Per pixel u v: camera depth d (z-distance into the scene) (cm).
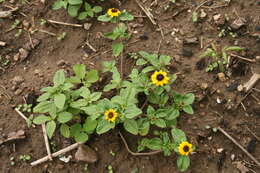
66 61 68
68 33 71
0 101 65
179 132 58
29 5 73
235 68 65
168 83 63
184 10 71
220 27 69
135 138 62
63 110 60
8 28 71
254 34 67
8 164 61
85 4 71
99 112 58
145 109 63
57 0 73
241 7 70
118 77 62
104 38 70
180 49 68
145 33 70
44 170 60
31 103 64
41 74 67
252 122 62
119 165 60
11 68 68
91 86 65
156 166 60
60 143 62
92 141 62
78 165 61
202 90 64
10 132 63
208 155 60
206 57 66
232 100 63
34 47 70
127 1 73
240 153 60
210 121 62
